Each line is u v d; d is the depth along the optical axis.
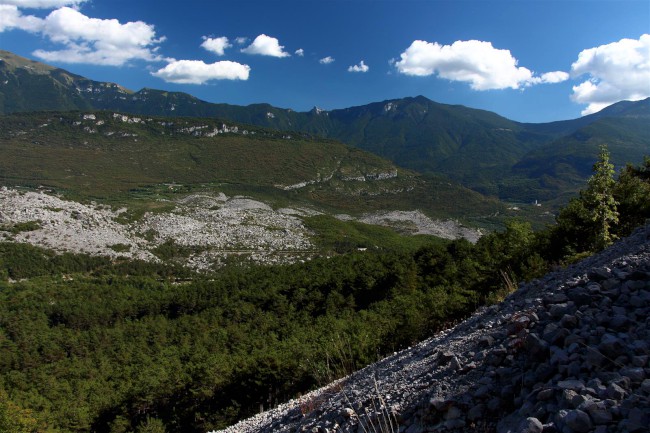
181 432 36.25
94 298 97.56
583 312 5.43
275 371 27.77
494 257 33.94
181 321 79.50
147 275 132.75
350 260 99.19
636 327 4.71
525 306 7.66
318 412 8.05
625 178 24.69
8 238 133.88
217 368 36.97
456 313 18.39
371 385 8.05
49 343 72.19
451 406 4.97
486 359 5.64
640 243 8.76
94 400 46.84
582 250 22.14
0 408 38.81
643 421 3.24
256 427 10.99
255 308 77.38
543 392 4.19
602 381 4.04
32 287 104.88
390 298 62.31
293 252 168.00
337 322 48.75
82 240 147.88
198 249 164.88
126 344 71.38
